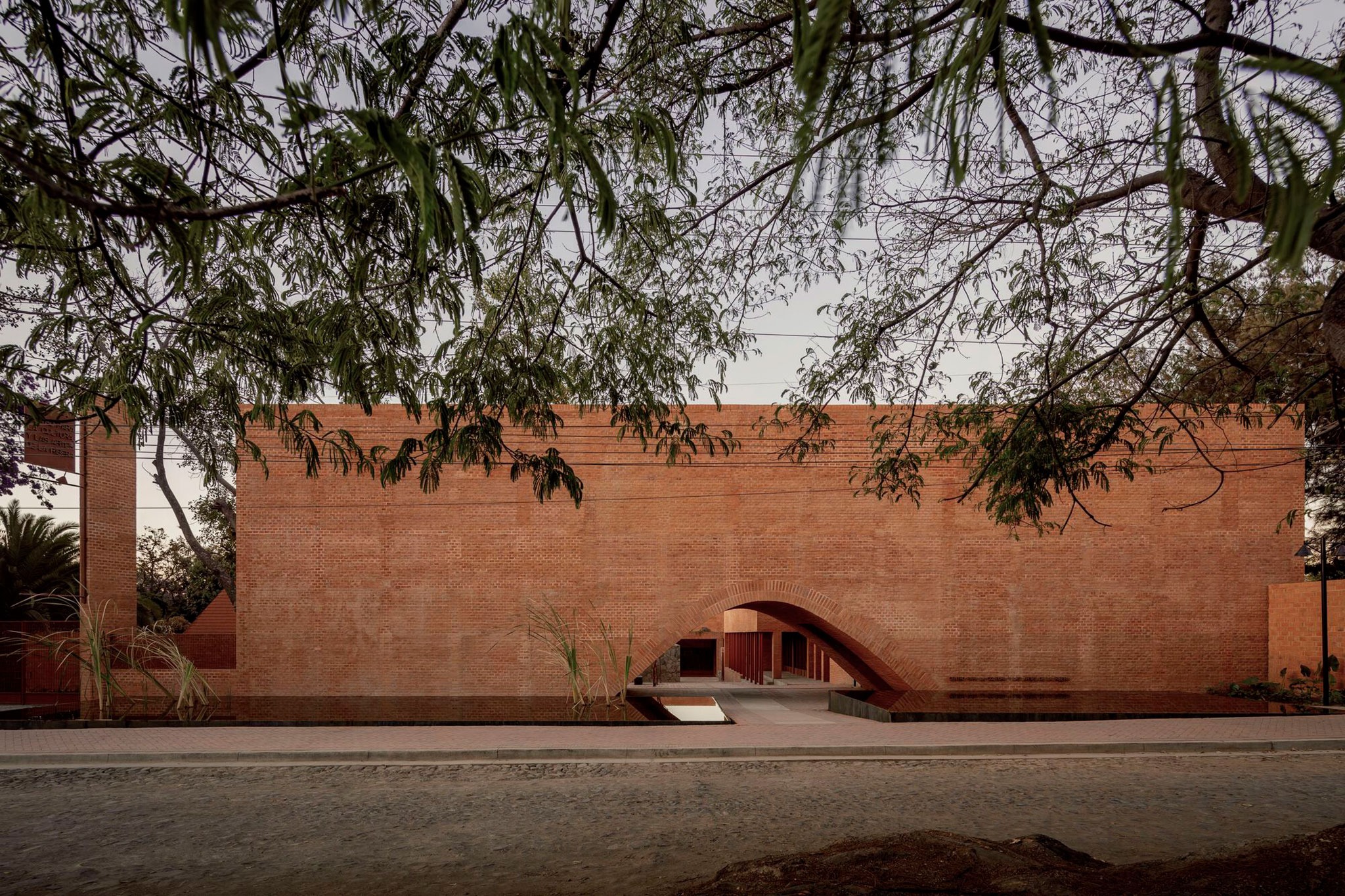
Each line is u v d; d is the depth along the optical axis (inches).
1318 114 64.2
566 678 823.1
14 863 258.7
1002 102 79.4
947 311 276.1
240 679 813.2
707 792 369.4
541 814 324.2
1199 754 478.9
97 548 788.0
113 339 182.1
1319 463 448.5
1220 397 317.7
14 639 784.9
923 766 440.8
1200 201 197.5
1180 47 144.7
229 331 186.1
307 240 193.6
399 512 829.8
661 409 241.1
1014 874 179.9
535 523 834.8
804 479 843.4
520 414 214.8
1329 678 724.0
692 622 831.7
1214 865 166.1
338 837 289.3
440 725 594.6
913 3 97.4
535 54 100.0
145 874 245.1
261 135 153.5
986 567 839.1
